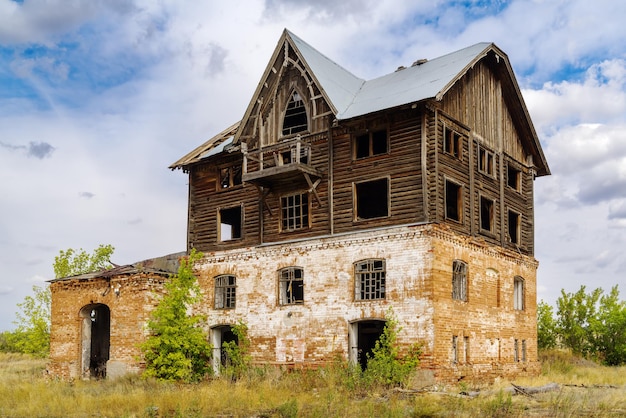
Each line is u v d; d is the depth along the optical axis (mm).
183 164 33281
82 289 32250
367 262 26516
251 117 30781
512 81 31531
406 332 24766
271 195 30297
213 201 32688
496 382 26750
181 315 28812
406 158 26203
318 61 30891
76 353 31984
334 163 28266
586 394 21891
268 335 28891
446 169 26656
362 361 30609
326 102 27953
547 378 29656
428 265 24688
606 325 44844
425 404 19234
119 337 30312
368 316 25844
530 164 33906
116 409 20172
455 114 27922
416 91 26391
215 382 26000
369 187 33438
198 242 32875
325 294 27281
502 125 31844
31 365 41594
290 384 24734
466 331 26250
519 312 31000
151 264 34750
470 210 28016
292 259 28672
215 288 31531
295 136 29516
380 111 25922
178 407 19328
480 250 28109
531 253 33031
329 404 19219
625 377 31109
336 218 27797
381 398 21641
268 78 30453
